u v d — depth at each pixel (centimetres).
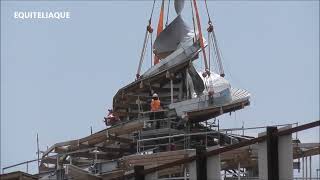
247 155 4212
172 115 5275
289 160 2844
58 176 4591
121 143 5306
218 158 2917
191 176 2955
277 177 2848
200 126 5388
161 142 5194
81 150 5231
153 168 3009
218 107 5278
